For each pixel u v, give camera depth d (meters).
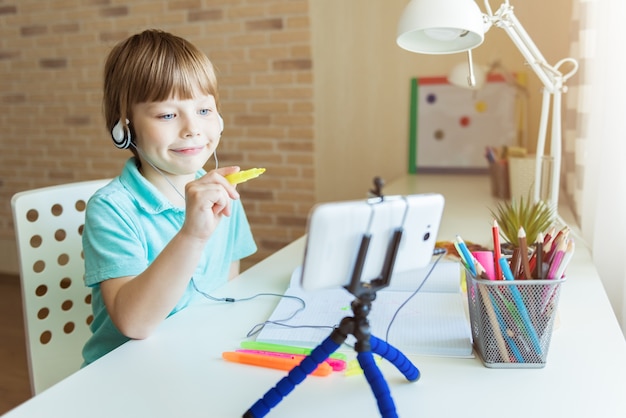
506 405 0.62
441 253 1.14
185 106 0.97
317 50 2.46
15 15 2.91
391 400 0.58
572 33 1.78
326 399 0.64
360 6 2.38
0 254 3.21
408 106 2.39
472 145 2.31
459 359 0.73
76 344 1.18
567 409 0.61
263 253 2.72
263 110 2.59
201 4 2.58
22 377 2.04
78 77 2.85
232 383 0.68
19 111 3.02
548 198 1.25
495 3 2.13
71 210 1.18
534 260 0.73
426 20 0.94
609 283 1.27
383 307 0.89
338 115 2.49
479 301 0.70
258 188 2.67
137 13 2.69
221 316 0.89
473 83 1.14
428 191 1.93
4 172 3.12
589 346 0.76
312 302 0.92
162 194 1.05
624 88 1.20
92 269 0.91
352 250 0.57
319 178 2.57
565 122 1.87
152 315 0.80
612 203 1.24
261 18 2.51
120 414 0.61
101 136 2.87
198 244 0.79
